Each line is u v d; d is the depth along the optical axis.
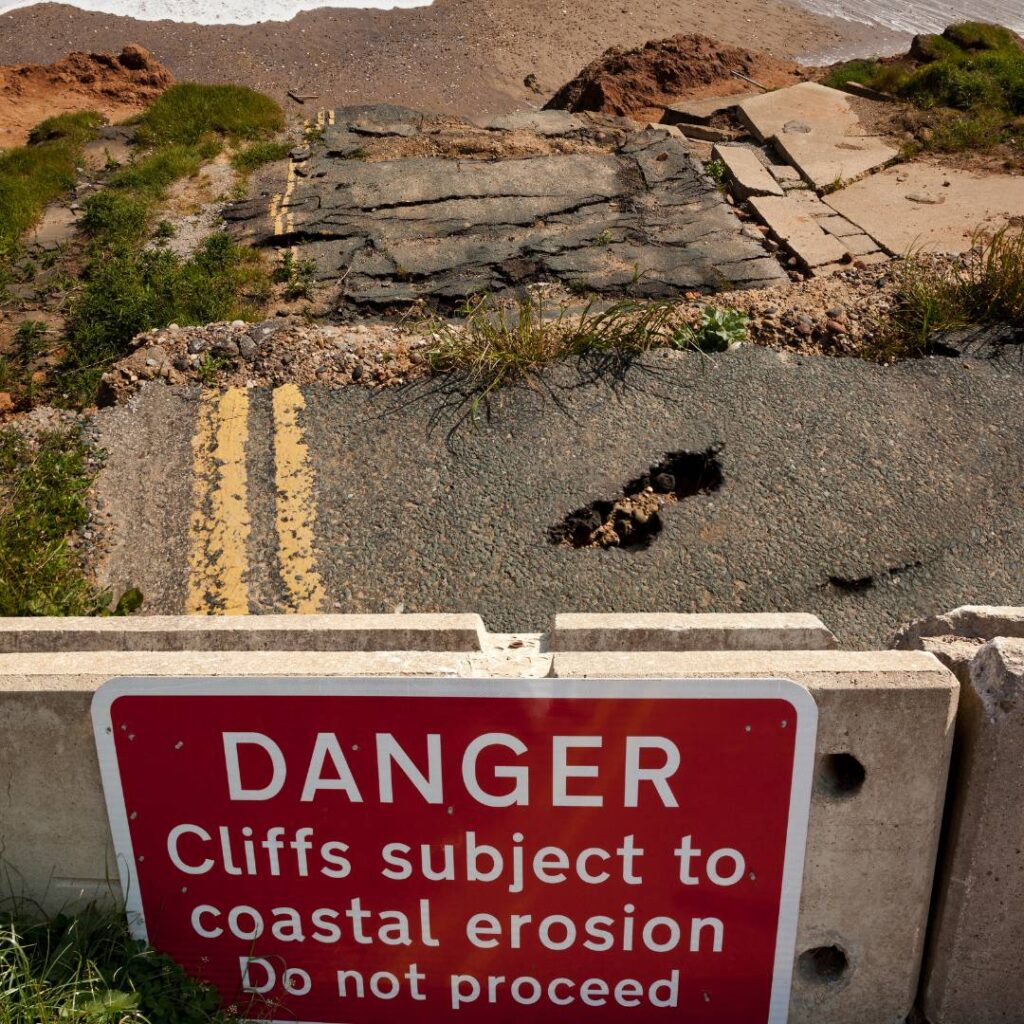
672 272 7.84
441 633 2.94
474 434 5.69
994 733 2.48
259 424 5.88
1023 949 2.70
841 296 6.66
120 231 9.16
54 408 6.23
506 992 2.81
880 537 5.16
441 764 2.54
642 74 12.79
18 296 8.38
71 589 4.93
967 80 10.86
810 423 5.73
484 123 11.01
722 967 2.74
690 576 4.98
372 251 8.38
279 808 2.63
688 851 2.60
